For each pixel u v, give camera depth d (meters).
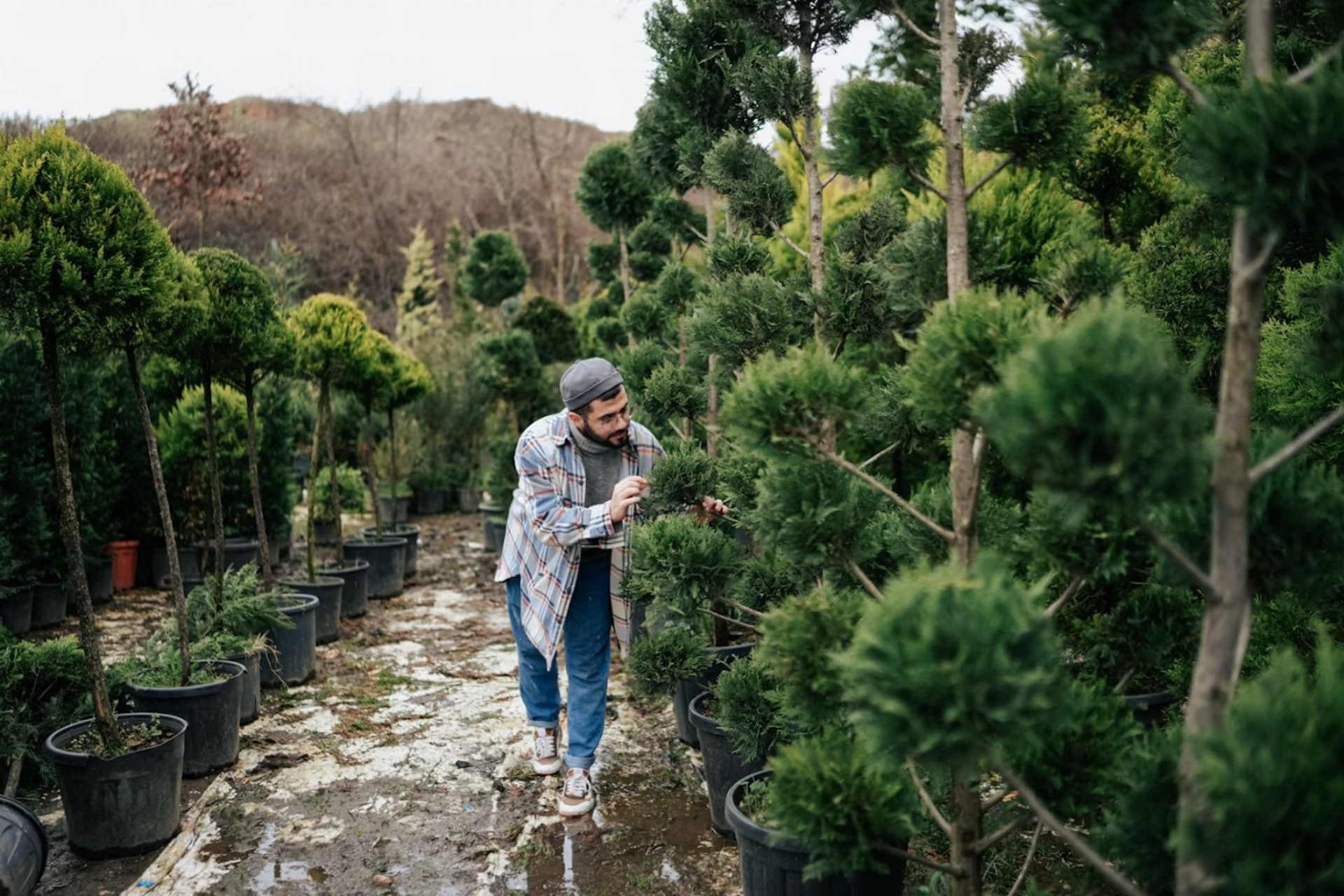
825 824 1.67
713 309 3.28
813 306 3.22
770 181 3.66
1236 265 1.30
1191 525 1.54
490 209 30.45
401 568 7.19
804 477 1.92
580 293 27.52
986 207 4.03
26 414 5.43
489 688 4.75
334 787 3.53
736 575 2.83
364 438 11.38
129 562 6.90
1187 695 2.70
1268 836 1.10
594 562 3.29
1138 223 3.94
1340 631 2.33
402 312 21.41
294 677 4.76
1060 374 1.15
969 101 2.35
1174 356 1.44
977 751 1.29
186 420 7.06
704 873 2.87
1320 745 1.11
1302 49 2.59
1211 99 1.41
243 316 4.24
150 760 2.98
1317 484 1.50
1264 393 2.65
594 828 3.19
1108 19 1.36
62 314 2.79
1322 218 1.21
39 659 3.56
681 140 4.29
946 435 2.65
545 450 3.19
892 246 2.31
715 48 4.16
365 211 26.95
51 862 2.96
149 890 2.77
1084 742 1.71
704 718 3.11
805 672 1.78
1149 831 1.53
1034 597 1.36
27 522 5.47
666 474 3.04
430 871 2.90
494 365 9.90
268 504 7.59
